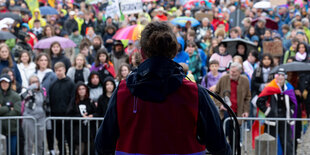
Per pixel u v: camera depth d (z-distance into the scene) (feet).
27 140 22.81
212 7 56.90
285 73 23.63
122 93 8.02
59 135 24.48
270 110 23.56
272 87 23.58
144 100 7.86
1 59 26.84
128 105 7.96
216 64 28.68
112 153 8.52
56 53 31.30
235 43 32.96
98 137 8.36
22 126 22.68
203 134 8.11
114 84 23.58
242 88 24.72
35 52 36.37
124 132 8.06
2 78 22.48
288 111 23.66
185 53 30.37
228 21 55.52
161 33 8.02
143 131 7.89
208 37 40.78
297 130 23.91
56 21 52.80
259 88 28.66
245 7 59.21
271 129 22.90
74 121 23.36
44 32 36.94
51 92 24.67
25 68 28.53
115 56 32.17
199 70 31.96
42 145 23.52
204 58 33.83
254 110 29.22
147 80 7.86
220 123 8.24
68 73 27.94
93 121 23.26
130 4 31.30
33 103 23.44
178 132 7.87
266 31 40.96
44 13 50.90
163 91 7.82
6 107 22.40
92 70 28.32
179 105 7.86
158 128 7.83
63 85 24.62
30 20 47.11
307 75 28.96
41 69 27.86
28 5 52.95
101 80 26.11
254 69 29.40
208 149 8.34
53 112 24.59
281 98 23.62
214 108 8.18
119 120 8.03
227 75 25.02
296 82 27.12
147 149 7.87
